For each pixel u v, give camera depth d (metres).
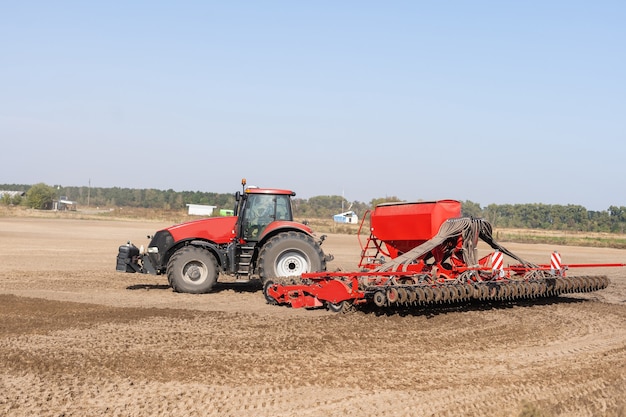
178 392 6.56
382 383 6.99
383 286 10.95
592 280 13.45
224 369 7.45
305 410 6.09
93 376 7.09
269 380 7.04
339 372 7.41
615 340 9.62
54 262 20.67
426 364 7.88
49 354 8.02
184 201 150.12
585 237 67.81
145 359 7.85
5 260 20.89
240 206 14.63
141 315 10.91
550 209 124.75
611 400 6.56
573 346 9.14
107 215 88.06
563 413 6.18
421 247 12.20
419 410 6.14
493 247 13.30
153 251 14.15
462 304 12.60
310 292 11.83
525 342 9.34
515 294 12.14
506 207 127.31
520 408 6.18
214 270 14.05
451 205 12.87
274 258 13.58
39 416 5.79
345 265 22.19
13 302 12.09
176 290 13.95
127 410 6.00
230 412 6.00
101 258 22.58
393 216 13.65
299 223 14.20
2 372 7.19
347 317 10.97
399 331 9.91
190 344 8.72
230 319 10.69
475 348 8.87
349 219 89.19
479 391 6.77
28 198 111.81
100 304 12.20
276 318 10.88
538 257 31.42
